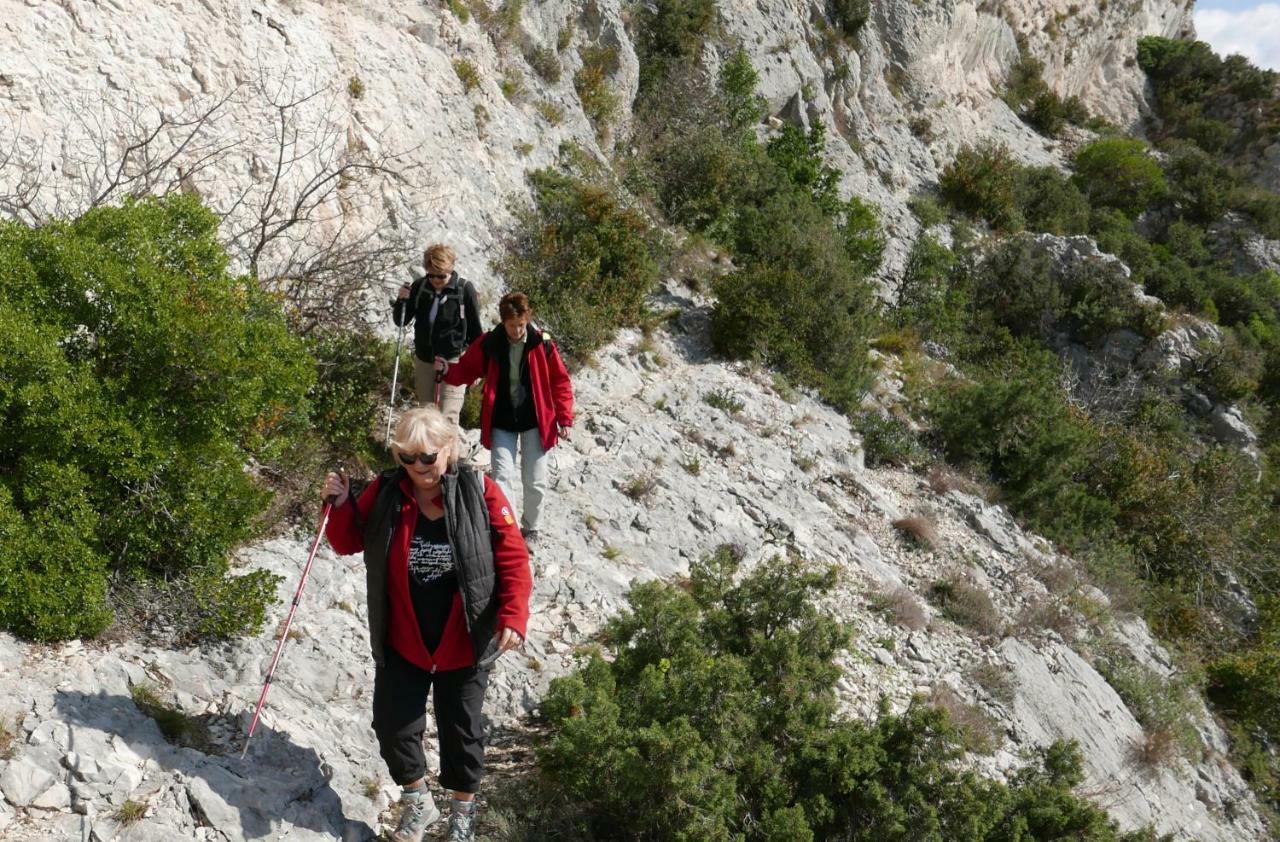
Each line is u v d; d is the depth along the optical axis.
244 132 8.11
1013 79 34.06
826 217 18.48
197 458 4.70
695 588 6.06
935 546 10.51
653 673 4.60
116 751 3.53
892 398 14.07
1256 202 30.48
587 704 4.47
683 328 12.75
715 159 16.42
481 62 12.41
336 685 4.75
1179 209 30.53
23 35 6.77
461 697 3.71
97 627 4.11
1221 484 17.70
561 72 14.77
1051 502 13.55
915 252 19.77
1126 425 19.34
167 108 7.57
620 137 16.47
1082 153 30.59
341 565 5.66
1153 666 12.25
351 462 6.77
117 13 7.40
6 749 3.36
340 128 9.18
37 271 4.49
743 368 12.16
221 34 8.21
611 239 11.70
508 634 3.56
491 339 6.11
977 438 13.41
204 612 4.55
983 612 9.55
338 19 9.92
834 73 24.11
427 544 3.56
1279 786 12.28
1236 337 23.23
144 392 4.57
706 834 4.00
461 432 8.02
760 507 9.27
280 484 6.11
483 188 11.12
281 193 8.22
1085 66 37.56
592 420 9.40
